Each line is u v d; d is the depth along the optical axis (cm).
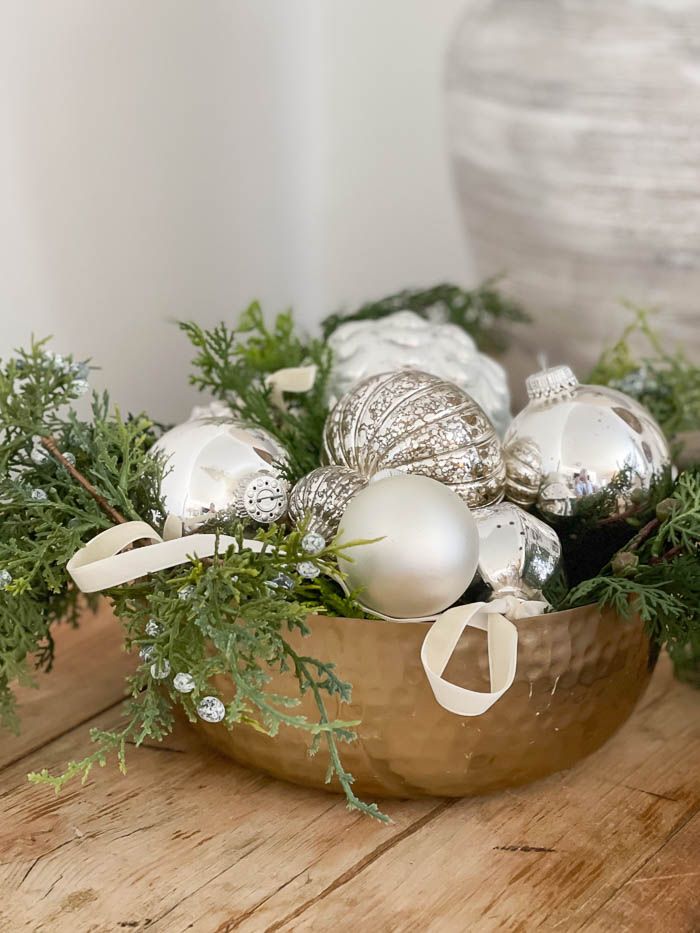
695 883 68
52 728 80
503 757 70
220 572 65
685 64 98
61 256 99
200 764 76
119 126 101
